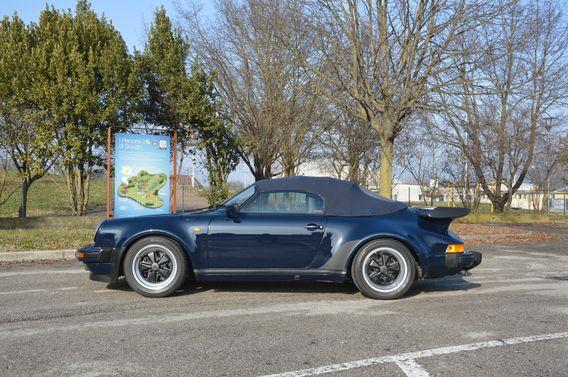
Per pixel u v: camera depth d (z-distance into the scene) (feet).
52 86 49.19
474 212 82.94
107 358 13.42
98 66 51.85
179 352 13.93
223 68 60.18
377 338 15.30
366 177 79.36
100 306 18.95
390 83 48.11
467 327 16.56
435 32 45.68
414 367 12.92
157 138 43.21
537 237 53.26
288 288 22.34
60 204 80.64
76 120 51.85
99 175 59.06
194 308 18.74
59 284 23.22
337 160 74.64
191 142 57.31
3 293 21.25
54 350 14.02
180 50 58.34
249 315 17.83
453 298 20.94
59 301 19.75
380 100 51.01
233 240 20.02
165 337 15.25
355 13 48.14
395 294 20.26
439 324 16.88
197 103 55.47
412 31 46.14
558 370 12.85
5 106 49.39
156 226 20.16
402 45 47.06
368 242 20.25
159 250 20.25
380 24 49.19
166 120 58.59
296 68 56.65
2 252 31.78
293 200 20.90
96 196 95.61
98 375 12.28
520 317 17.89
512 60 47.65
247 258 20.08
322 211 20.75
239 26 58.59
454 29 44.37
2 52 51.78
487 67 45.85
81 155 50.93
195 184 63.72
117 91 52.37
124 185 42.52
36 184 98.89
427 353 13.98
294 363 13.16
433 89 45.37
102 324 16.57
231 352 13.97
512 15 44.50
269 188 21.06
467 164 84.84
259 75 58.75
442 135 51.29
